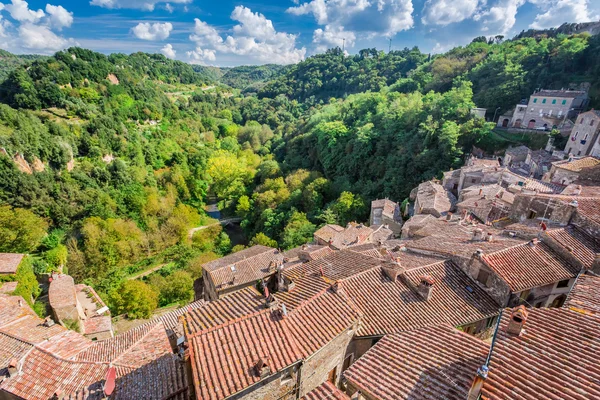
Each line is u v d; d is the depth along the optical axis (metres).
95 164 75.00
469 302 18.38
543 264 18.33
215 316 16.39
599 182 35.28
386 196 68.50
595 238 19.53
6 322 22.66
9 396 16.73
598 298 12.95
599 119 49.78
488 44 123.81
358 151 80.62
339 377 16.86
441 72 106.31
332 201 71.75
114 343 21.02
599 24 96.12
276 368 12.90
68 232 59.34
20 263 37.16
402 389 11.95
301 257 33.34
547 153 59.00
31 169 60.44
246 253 41.94
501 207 34.78
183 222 70.81
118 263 58.31
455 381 11.71
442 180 57.88
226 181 95.00
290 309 16.08
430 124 67.62
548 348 10.44
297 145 110.00
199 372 12.52
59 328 23.03
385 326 16.75
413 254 24.19
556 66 78.06
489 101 78.44
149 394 14.95
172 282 47.50
